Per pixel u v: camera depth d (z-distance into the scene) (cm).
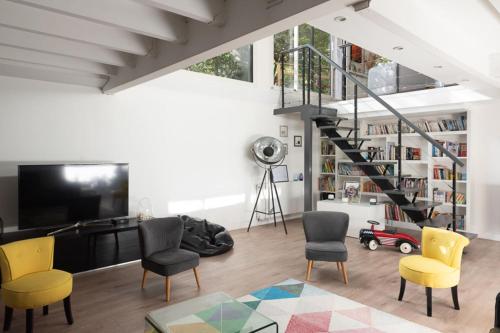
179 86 562
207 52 284
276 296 351
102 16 254
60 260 404
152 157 542
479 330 286
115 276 413
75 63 385
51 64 369
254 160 684
